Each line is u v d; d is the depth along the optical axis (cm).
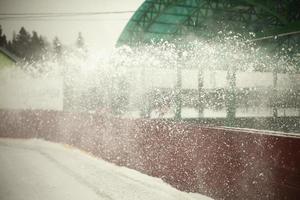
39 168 700
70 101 1311
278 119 1495
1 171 673
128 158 714
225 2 1747
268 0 1623
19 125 1147
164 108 1527
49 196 519
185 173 557
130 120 715
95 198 509
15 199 508
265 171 410
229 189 471
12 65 1642
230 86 1666
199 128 532
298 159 367
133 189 552
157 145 629
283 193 385
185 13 1798
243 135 449
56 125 1059
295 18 1655
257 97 1698
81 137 933
